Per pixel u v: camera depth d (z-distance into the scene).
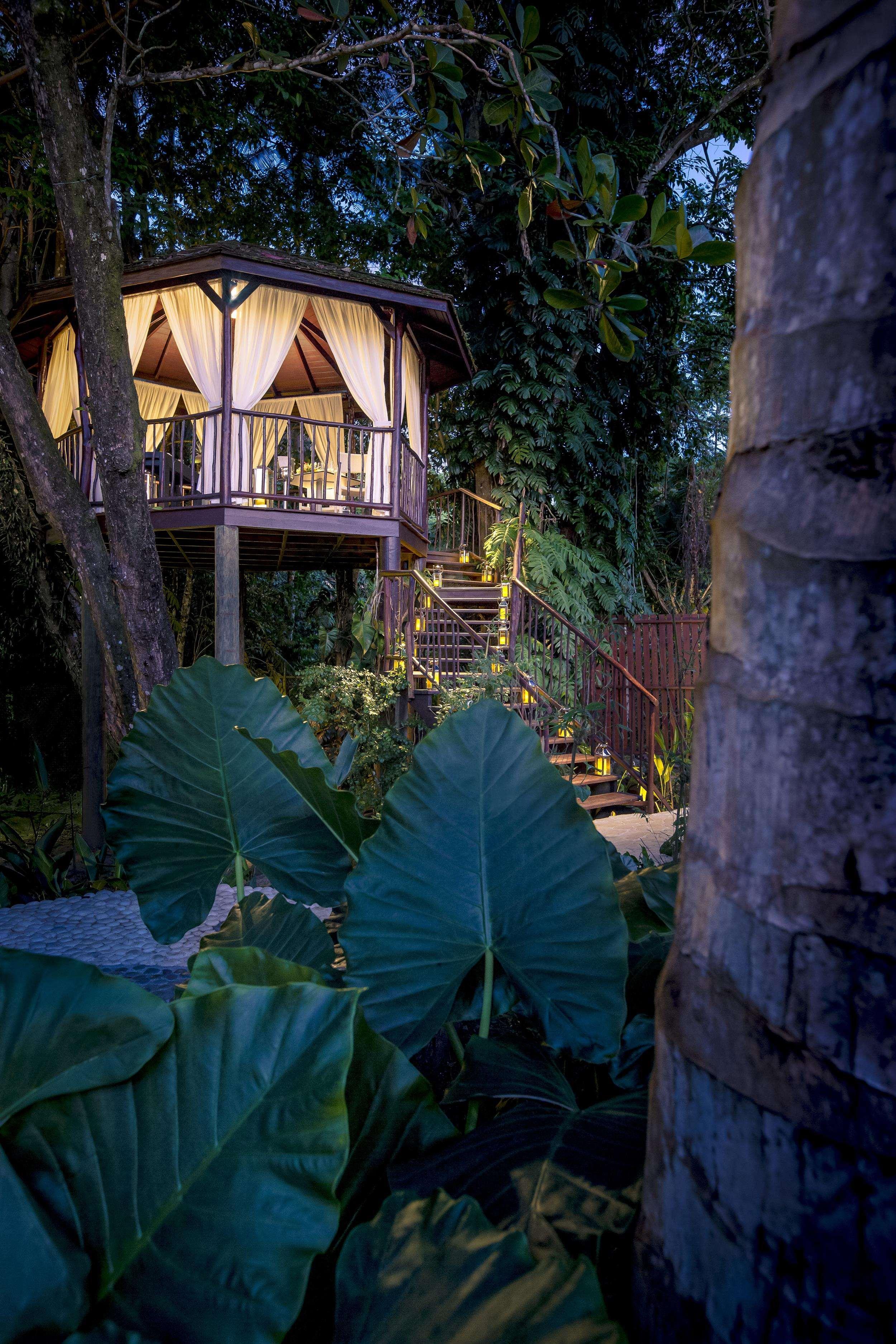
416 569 11.05
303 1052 0.60
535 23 2.38
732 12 10.59
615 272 1.42
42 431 5.58
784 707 0.40
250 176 11.68
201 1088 0.59
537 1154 0.67
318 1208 0.53
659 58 11.44
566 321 10.58
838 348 0.38
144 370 11.55
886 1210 0.36
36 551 9.08
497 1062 0.83
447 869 0.92
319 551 10.20
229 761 1.26
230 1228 0.52
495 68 2.58
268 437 11.87
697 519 12.45
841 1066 0.37
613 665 9.07
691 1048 0.45
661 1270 0.47
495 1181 0.64
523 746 0.94
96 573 5.68
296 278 7.92
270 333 8.45
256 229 12.48
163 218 11.63
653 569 13.80
